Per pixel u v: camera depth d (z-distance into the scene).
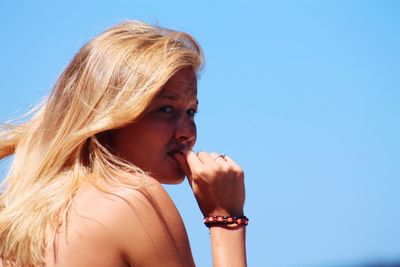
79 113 3.54
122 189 3.38
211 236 3.69
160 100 3.61
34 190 3.46
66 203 3.38
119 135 3.60
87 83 3.56
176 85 3.61
